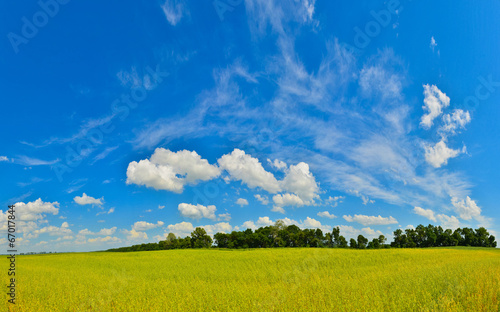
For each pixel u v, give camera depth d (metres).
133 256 52.97
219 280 22.55
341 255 40.72
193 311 12.55
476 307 10.38
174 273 26.95
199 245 102.50
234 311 11.66
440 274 17.47
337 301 12.20
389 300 12.46
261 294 14.34
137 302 13.77
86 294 15.81
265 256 43.34
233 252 55.47
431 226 109.00
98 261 42.81
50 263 40.12
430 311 10.41
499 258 35.03
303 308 11.42
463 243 103.75
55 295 15.66
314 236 96.19
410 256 39.28
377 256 39.38
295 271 24.50
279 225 100.38
